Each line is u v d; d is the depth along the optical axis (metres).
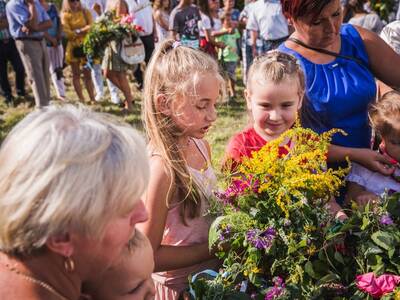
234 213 1.73
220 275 1.75
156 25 8.62
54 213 1.00
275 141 1.79
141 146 1.13
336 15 2.18
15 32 7.12
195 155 2.01
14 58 8.57
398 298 1.63
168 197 1.80
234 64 8.15
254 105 2.12
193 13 7.50
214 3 8.03
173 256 1.86
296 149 1.82
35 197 1.00
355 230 1.82
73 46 8.20
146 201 1.78
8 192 1.02
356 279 1.73
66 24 8.12
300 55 2.30
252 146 2.14
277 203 1.69
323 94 2.26
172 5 9.39
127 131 1.13
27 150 1.02
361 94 2.29
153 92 1.83
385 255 1.77
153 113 1.83
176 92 1.78
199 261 1.90
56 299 1.13
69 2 8.11
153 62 1.86
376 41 2.39
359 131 2.36
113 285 1.29
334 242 1.75
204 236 1.92
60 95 8.73
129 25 7.43
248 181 1.78
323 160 1.85
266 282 1.75
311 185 1.73
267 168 1.74
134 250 1.32
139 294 1.32
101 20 7.45
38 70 7.29
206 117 1.83
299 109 2.28
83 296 1.29
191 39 7.50
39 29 7.15
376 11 7.48
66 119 1.08
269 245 1.66
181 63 1.79
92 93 8.46
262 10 7.80
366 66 2.38
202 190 1.89
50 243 1.05
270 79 2.05
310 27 2.21
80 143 1.04
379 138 2.38
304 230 1.72
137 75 9.05
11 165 1.02
